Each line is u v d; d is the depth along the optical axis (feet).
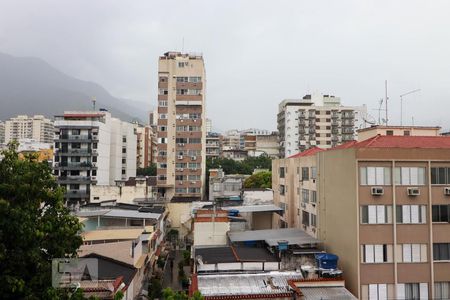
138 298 99.91
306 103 400.67
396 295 89.66
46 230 51.26
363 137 127.24
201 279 84.07
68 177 268.62
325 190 109.09
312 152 140.67
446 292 91.30
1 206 47.19
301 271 88.53
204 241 121.29
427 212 92.79
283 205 160.56
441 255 92.32
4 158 54.24
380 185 92.38
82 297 53.93
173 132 278.26
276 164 175.11
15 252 47.98
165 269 149.48
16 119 650.02
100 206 175.32
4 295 46.60
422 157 93.45
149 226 140.15
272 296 74.59
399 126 120.67
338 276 87.04
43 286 50.01
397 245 91.09
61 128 270.87
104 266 90.99
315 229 118.42
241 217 149.48
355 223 90.94
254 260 91.30
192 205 194.59
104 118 288.92
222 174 292.40
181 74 277.85
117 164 317.01
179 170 273.54
